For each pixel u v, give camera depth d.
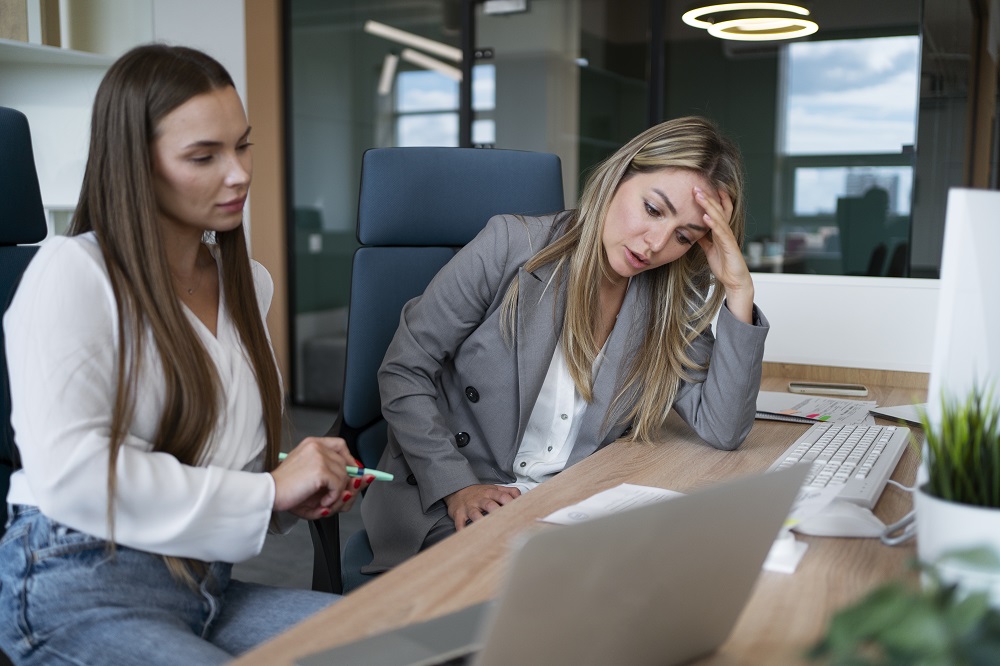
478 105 4.92
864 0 4.20
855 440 1.40
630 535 0.58
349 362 1.75
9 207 1.34
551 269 1.61
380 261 1.78
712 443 1.45
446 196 1.84
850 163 4.31
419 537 1.50
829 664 0.45
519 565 0.54
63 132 3.31
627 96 4.62
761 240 4.50
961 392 0.86
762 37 4.33
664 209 1.47
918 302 1.99
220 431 1.13
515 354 1.60
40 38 3.10
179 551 1.01
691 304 1.61
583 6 4.66
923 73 4.16
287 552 2.93
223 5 4.46
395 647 0.70
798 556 0.91
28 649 0.98
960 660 0.40
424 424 1.56
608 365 1.58
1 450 1.33
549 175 1.92
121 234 1.04
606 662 0.64
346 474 1.12
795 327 2.11
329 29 5.16
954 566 0.62
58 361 0.98
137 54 1.06
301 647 0.71
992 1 4.09
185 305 1.12
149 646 0.94
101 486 0.96
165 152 1.04
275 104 5.19
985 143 4.28
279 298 5.33
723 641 0.72
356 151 5.15
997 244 0.87
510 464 1.61
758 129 4.43
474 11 4.87
